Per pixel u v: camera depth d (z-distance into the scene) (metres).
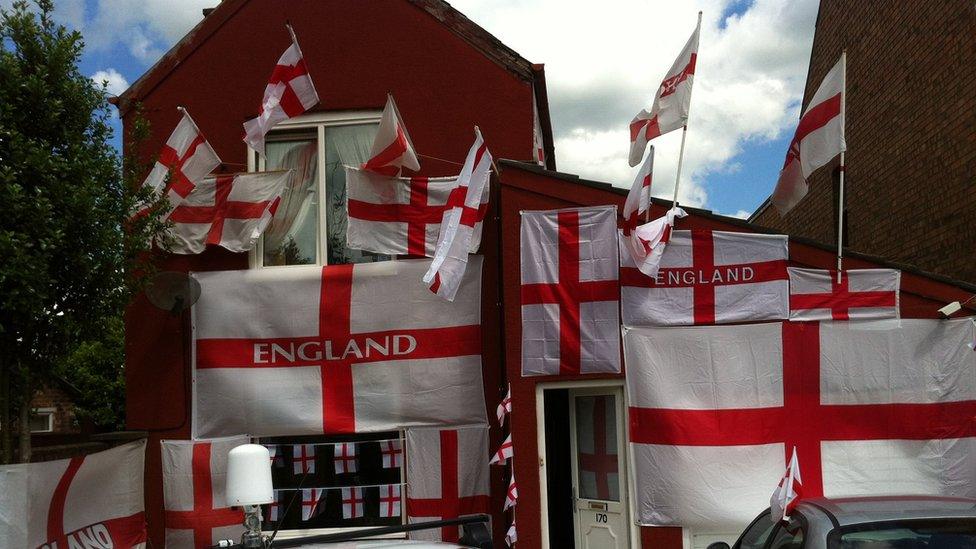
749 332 8.52
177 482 9.16
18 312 6.60
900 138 11.27
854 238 13.32
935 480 8.28
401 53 9.60
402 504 9.04
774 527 5.67
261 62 9.73
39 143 6.93
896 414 8.38
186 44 9.77
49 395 25.59
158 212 8.06
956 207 9.63
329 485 9.17
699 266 8.62
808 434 8.40
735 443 8.40
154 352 9.36
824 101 8.48
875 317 8.47
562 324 8.63
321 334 9.17
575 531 9.37
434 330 9.10
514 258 8.73
